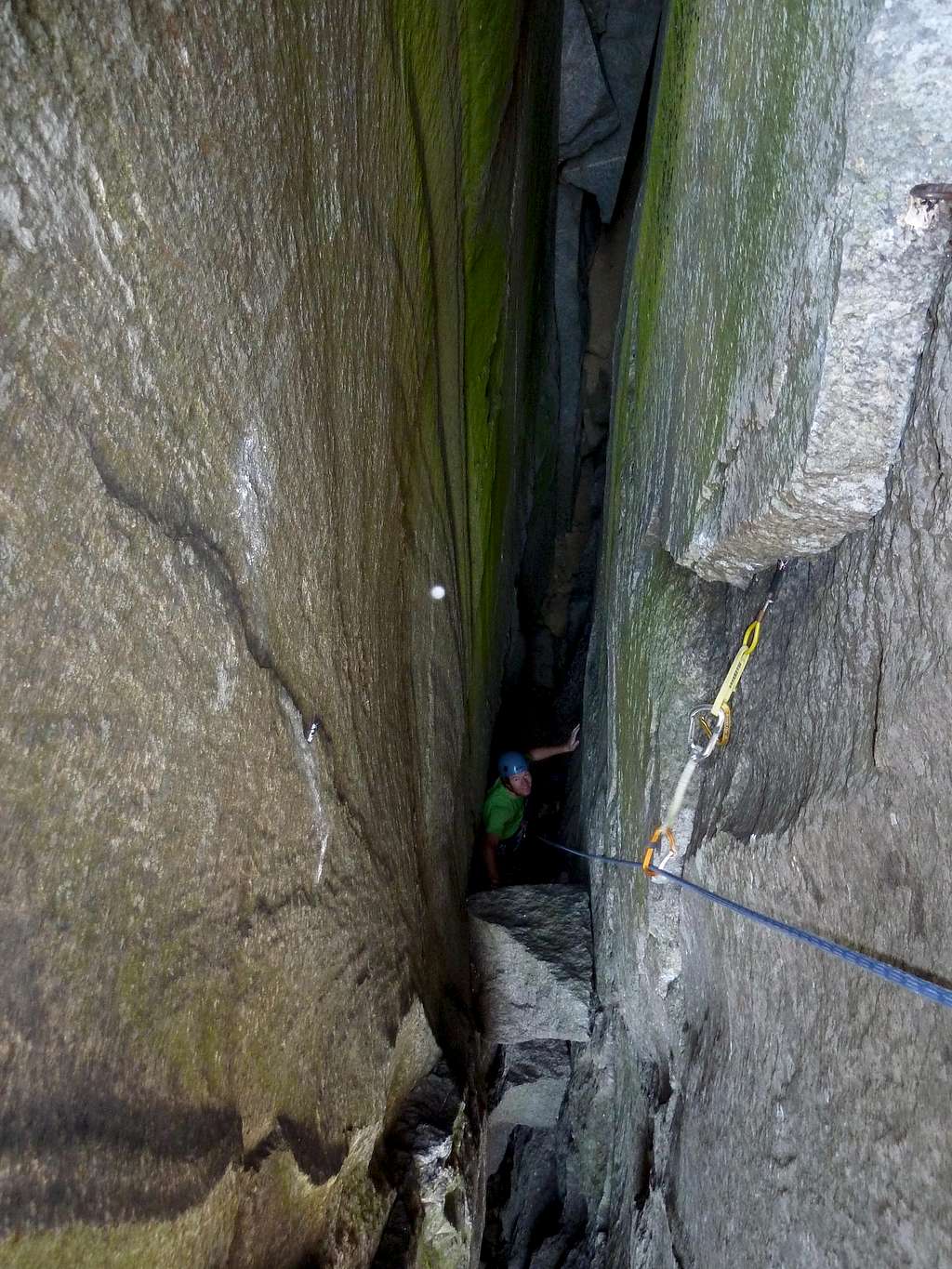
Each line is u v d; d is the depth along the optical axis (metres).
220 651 1.37
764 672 1.97
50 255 0.89
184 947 1.25
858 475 1.42
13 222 0.83
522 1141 4.39
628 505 3.39
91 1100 1.03
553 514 6.83
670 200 2.86
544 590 6.72
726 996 2.16
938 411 1.25
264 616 1.57
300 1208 1.67
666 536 2.41
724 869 2.01
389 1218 2.21
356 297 2.12
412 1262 2.16
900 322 1.27
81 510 0.98
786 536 1.68
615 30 6.05
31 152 0.85
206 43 1.17
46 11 0.84
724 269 1.94
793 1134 1.67
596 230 6.88
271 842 1.60
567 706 5.96
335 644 2.04
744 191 1.79
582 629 6.50
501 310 4.56
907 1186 1.29
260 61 1.37
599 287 6.83
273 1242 1.58
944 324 1.23
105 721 1.04
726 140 1.99
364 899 2.18
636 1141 3.13
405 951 2.50
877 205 1.19
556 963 3.66
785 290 1.48
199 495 1.29
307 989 1.75
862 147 1.16
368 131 2.14
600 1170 3.71
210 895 1.35
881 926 1.40
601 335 6.81
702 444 2.04
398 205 2.51
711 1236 2.04
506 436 5.09
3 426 0.84
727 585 2.35
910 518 1.35
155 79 1.04
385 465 2.53
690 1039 2.46
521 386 5.51
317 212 1.76
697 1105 2.28
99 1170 1.02
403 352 2.70
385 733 2.56
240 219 1.34
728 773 2.11
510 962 3.67
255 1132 1.50
